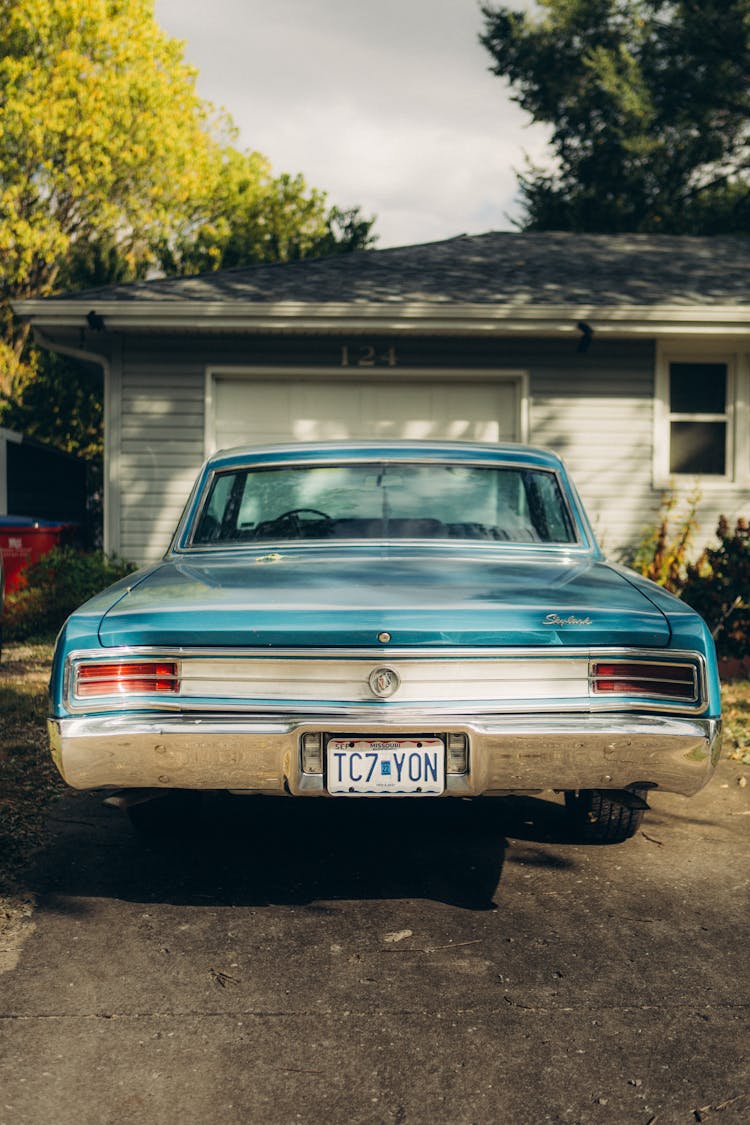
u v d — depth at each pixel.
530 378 10.68
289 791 3.19
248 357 10.52
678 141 27.39
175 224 26.27
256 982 2.96
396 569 3.83
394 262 12.16
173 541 4.41
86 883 3.74
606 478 10.74
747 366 10.84
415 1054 2.57
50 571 9.66
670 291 10.82
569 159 28.17
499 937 3.29
